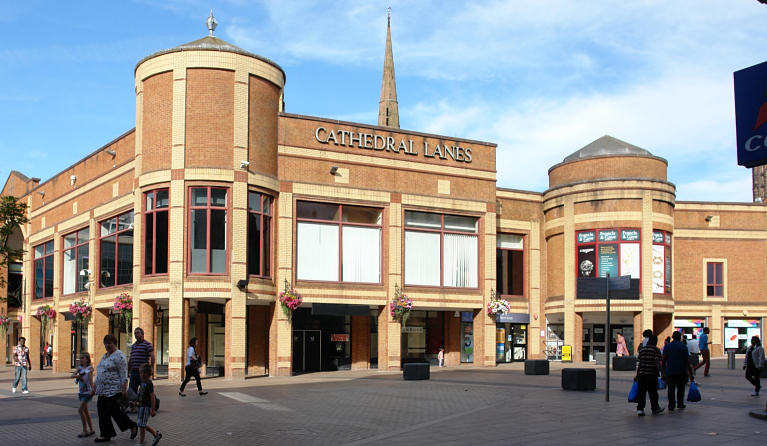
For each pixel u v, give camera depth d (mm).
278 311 32812
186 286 30125
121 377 14328
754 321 48125
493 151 39656
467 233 38688
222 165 30828
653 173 42719
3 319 53000
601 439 13555
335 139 34969
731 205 48250
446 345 40062
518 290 43906
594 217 41875
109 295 36438
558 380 26891
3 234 46219
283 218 33406
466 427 15414
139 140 32281
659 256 41625
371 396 21969
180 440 14477
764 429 14453
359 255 35531
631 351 43438
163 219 31078
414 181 37000
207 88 31016
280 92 34062
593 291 19328
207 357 34250
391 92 103188
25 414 18797
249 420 17094
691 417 16219
